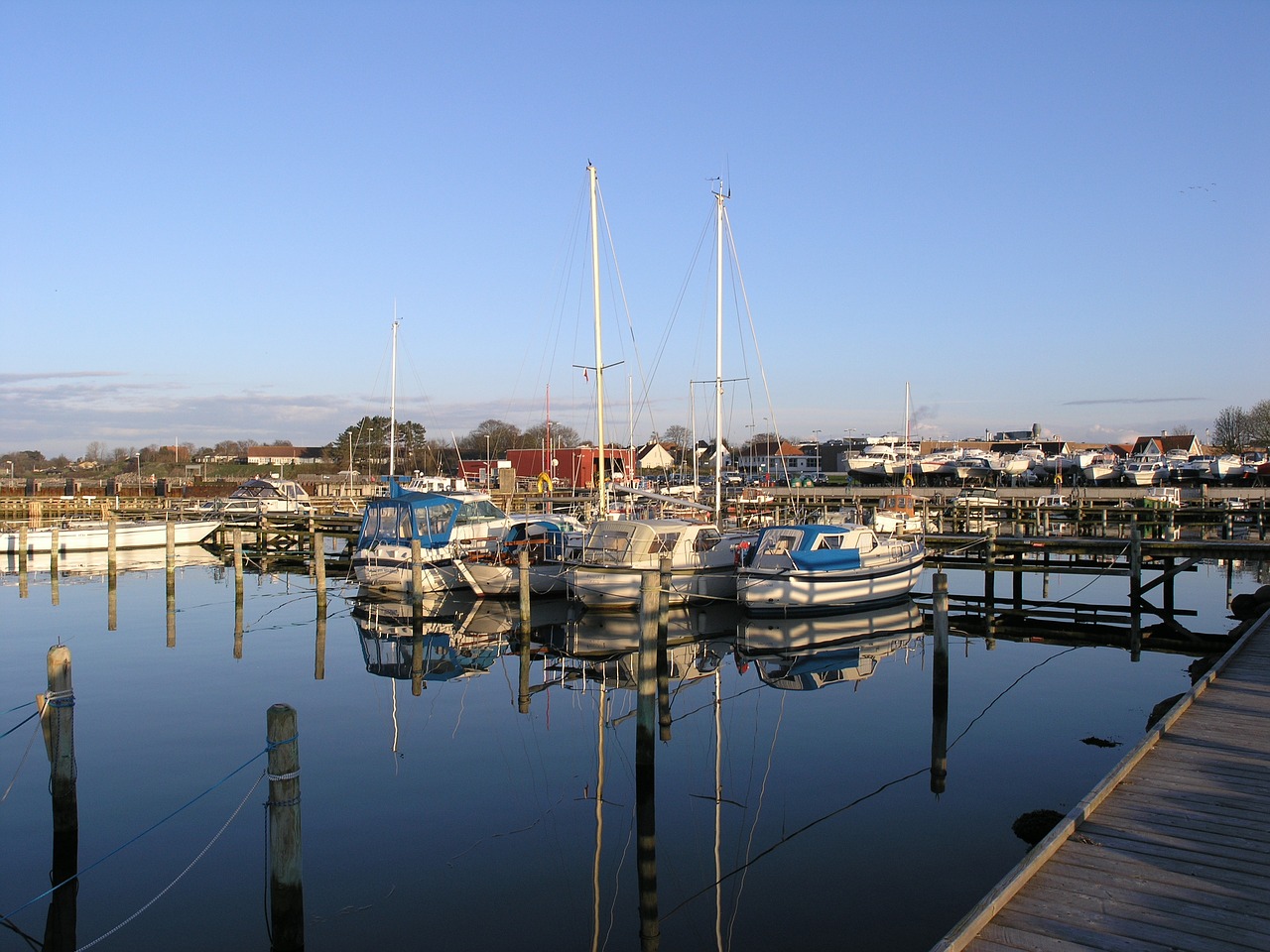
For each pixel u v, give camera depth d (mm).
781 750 13844
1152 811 8398
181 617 25719
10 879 9461
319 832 10719
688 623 25000
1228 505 42344
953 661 20516
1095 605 25750
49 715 9586
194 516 48656
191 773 12594
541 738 14422
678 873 9719
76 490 65500
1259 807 8445
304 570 37500
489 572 27016
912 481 66438
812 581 24562
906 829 10742
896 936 8336
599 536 26078
